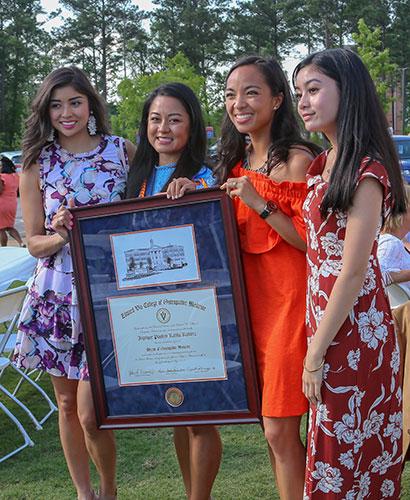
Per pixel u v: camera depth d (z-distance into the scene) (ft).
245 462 13.73
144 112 11.17
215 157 10.80
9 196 42.11
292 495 9.66
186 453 11.55
